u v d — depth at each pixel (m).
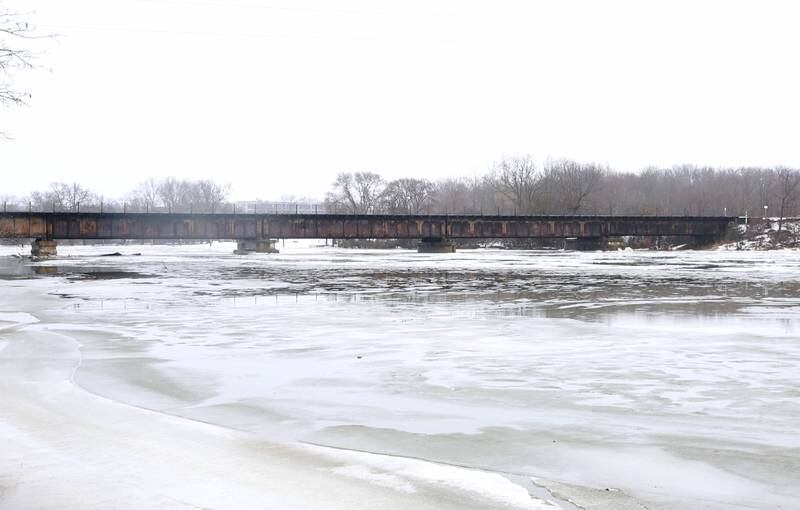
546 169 186.00
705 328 28.00
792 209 166.25
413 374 19.17
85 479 11.02
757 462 12.09
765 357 21.56
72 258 100.19
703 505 10.27
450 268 74.12
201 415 15.02
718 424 14.42
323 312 33.81
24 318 31.56
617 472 11.62
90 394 16.70
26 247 158.25
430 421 14.63
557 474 11.53
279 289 47.88
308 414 15.14
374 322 30.02
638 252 121.75
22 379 18.20
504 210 191.50
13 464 11.67
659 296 42.28
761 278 57.62
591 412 15.37
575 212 168.75
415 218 116.19
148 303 38.25
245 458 12.14
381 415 15.09
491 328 28.03
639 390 17.33
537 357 21.64
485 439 13.41
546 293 44.47
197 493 10.52
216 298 41.25
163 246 177.62
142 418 14.63
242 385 17.86
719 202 177.88
